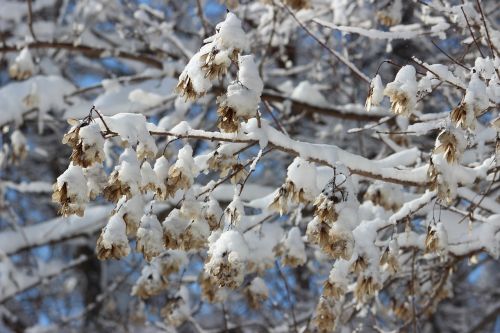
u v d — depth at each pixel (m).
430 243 3.61
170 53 6.73
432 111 6.57
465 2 4.02
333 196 3.12
